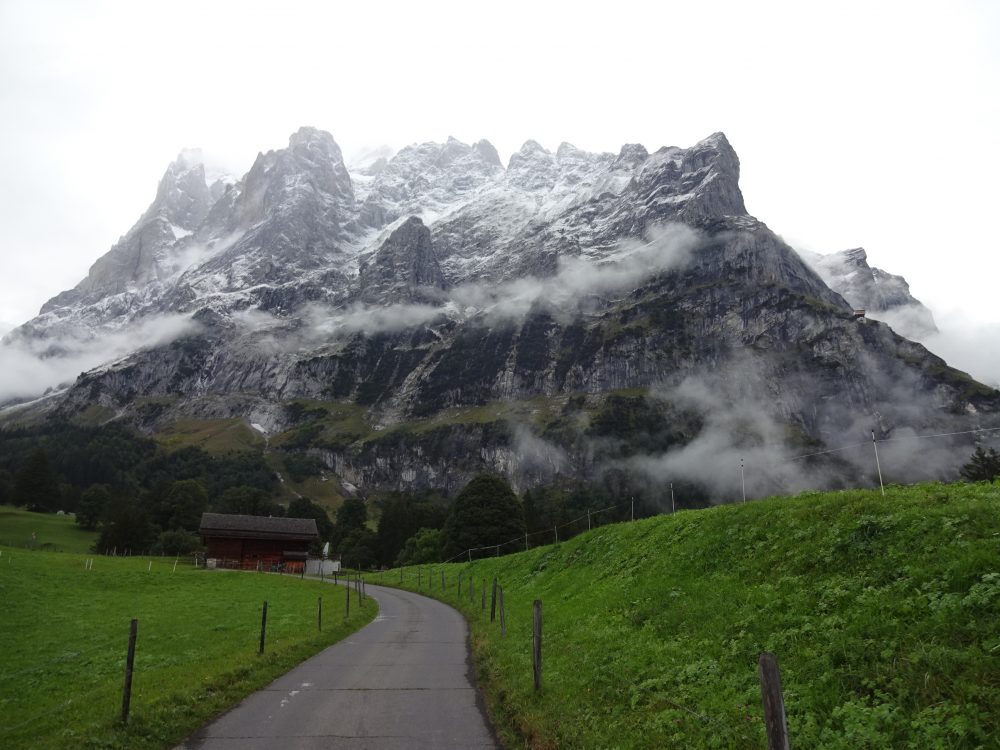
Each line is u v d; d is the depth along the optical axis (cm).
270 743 1233
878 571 1356
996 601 1014
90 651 2823
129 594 5594
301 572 11125
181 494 16562
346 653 2395
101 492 16412
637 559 2680
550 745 1107
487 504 10425
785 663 1162
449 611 4153
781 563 1731
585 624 2145
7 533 14225
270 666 2020
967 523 1353
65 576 6556
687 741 975
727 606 1616
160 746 1234
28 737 1382
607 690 1337
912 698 879
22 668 2555
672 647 1512
